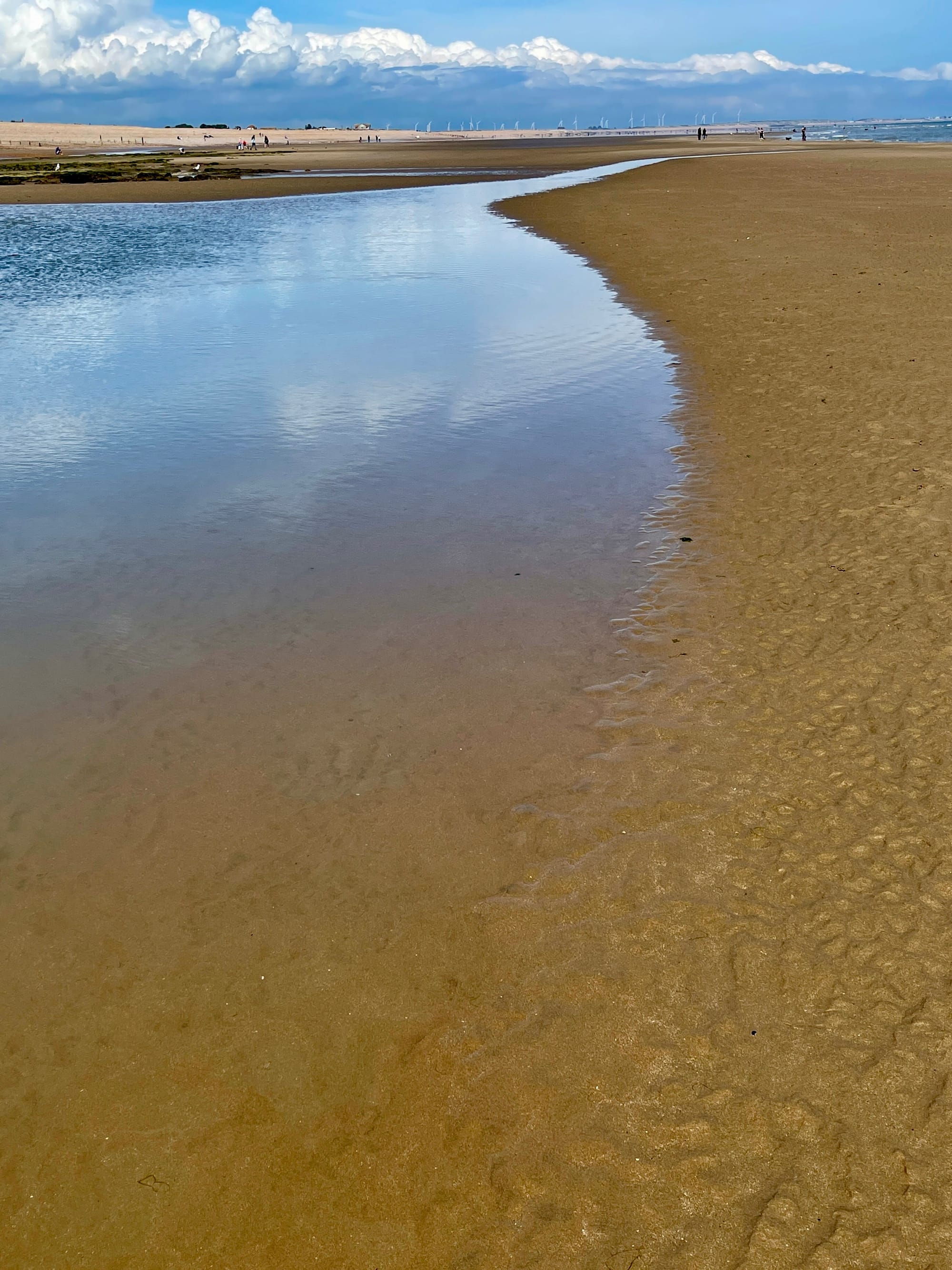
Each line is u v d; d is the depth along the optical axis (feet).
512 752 16.99
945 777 15.49
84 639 21.50
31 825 15.71
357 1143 10.60
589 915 13.41
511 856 14.61
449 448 33.32
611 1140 10.40
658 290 59.41
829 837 14.43
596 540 25.59
